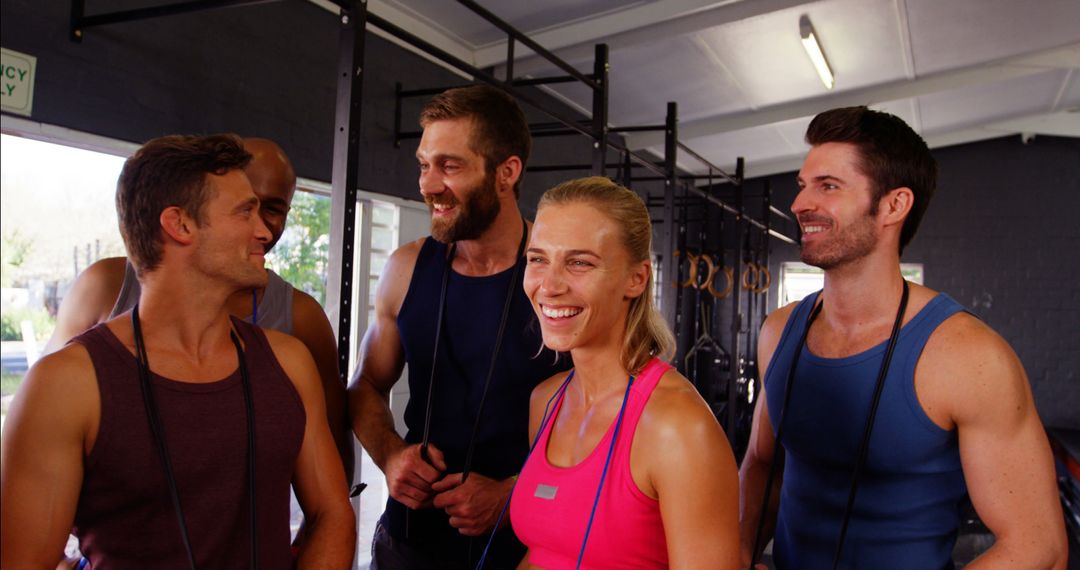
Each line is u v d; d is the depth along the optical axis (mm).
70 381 1013
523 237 1669
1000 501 1200
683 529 1015
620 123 7406
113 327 1095
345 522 1294
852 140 1319
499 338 1605
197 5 2322
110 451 1031
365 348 1852
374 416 1706
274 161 1514
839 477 1400
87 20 2557
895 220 1319
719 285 10008
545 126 3967
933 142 9180
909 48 6020
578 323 1109
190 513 1086
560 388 1300
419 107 4453
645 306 1171
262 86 3332
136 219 1090
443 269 1697
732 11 4809
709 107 6996
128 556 1062
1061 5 5352
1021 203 9070
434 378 1653
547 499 1140
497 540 1580
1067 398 8750
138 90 2783
